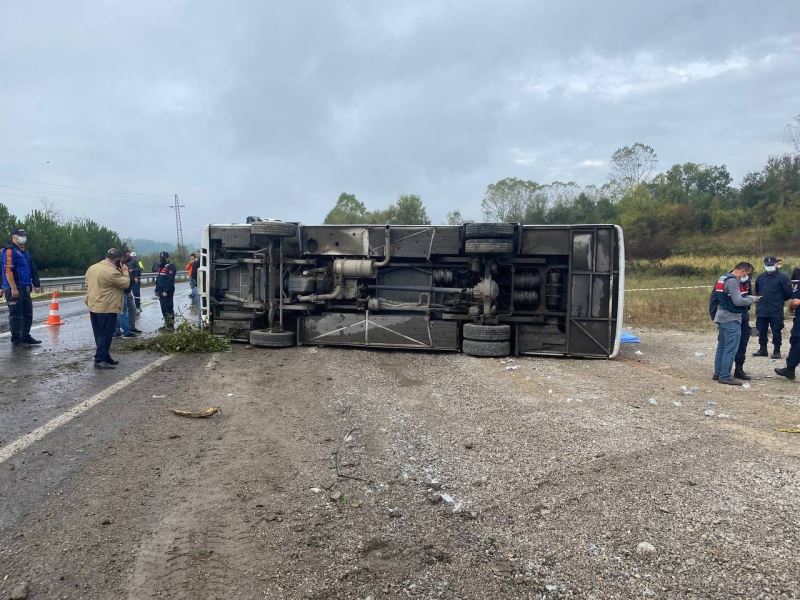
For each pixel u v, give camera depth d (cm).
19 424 580
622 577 323
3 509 392
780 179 5116
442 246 1051
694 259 3519
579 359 1013
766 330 1112
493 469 475
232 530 371
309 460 493
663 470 471
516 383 798
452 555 347
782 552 345
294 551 349
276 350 1078
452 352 1064
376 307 1086
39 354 999
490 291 1018
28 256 1108
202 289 1164
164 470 464
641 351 1130
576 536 367
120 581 315
